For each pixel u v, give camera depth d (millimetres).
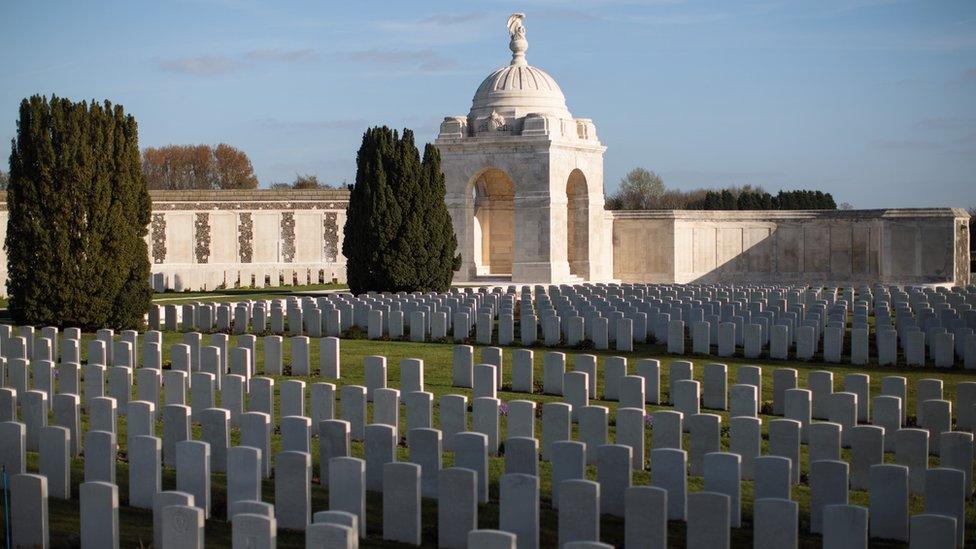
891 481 16469
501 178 72250
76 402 21531
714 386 26750
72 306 39438
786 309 43688
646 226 73625
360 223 51938
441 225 52469
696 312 39562
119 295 39969
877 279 70750
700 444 20375
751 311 39812
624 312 40281
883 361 33750
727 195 103062
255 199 71500
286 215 72250
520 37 68938
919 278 67062
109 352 32188
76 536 16406
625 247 74438
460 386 29719
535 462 18328
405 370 26984
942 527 13734
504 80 67750
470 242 66188
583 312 40000
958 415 23750
